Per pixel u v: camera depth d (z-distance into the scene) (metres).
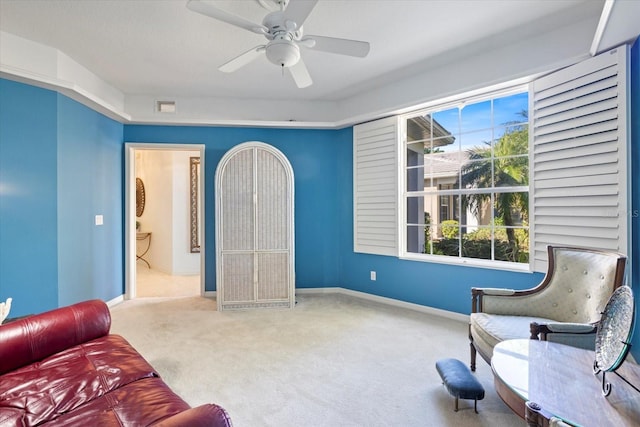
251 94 4.32
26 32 2.77
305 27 2.71
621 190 2.32
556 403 1.25
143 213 7.00
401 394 2.12
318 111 4.63
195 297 4.49
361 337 3.04
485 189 3.43
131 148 4.34
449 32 2.80
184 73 3.62
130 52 3.12
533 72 2.82
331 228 4.71
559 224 2.71
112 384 1.50
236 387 2.20
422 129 3.92
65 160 3.30
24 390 1.43
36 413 1.29
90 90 3.57
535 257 2.90
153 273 6.29
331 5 2.41
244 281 3.94
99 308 2.03
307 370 2.43
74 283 3.44
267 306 3.96
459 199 3.66
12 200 2.91
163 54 3.17
